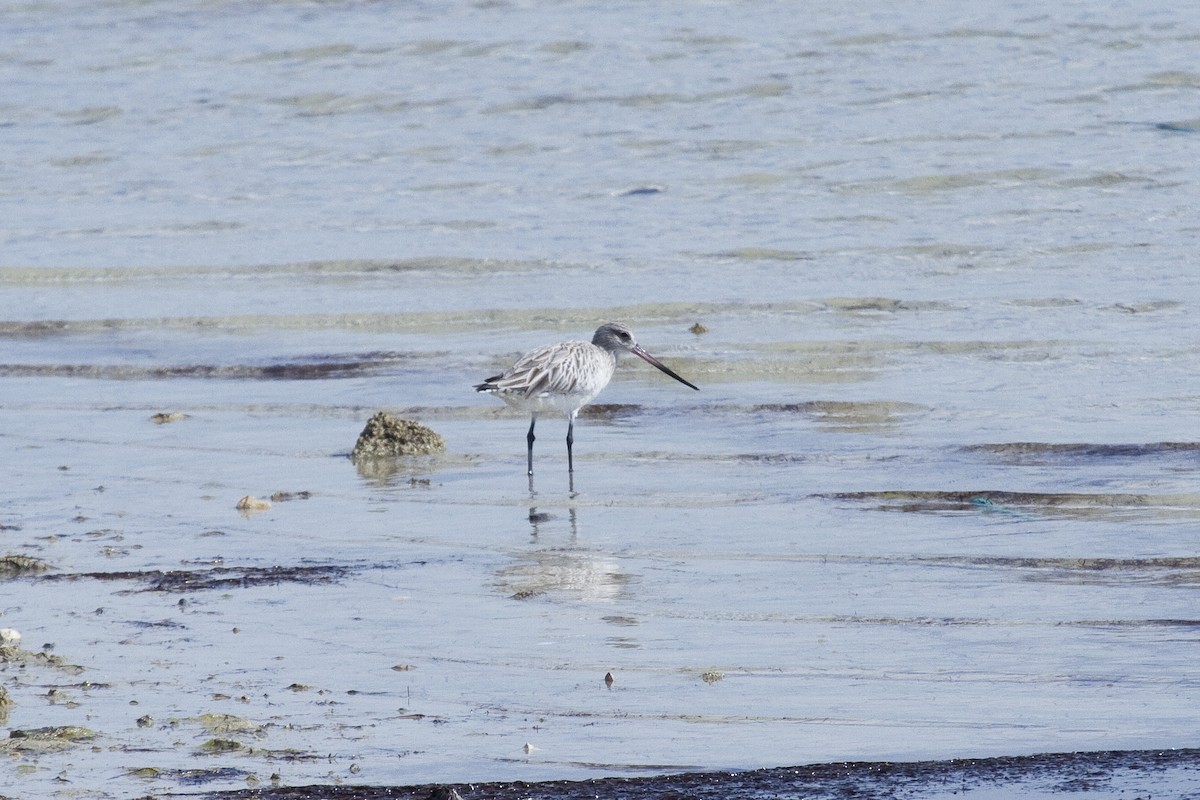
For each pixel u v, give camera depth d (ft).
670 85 130.72
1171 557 40.14
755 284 80.33
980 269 81.82
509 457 54.75
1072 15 143.02
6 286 87.20
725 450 54.29
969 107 119.85
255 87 140.87
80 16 173.88
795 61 135.64
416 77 140.46
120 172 117.19
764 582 39.11
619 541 43.50
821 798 25.26
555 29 152.05
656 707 30.12
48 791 26.17
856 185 101.45
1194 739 27.45
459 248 90.68
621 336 56.03
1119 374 62.18
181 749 28.09
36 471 53.57
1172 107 117.29
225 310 80.02
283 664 33.19
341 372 68.59
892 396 60.59
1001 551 41.29
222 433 59.06
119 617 36.76
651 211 97.96
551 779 26.43
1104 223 90.12
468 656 33.63
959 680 31.40
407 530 45.24
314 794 25.80
